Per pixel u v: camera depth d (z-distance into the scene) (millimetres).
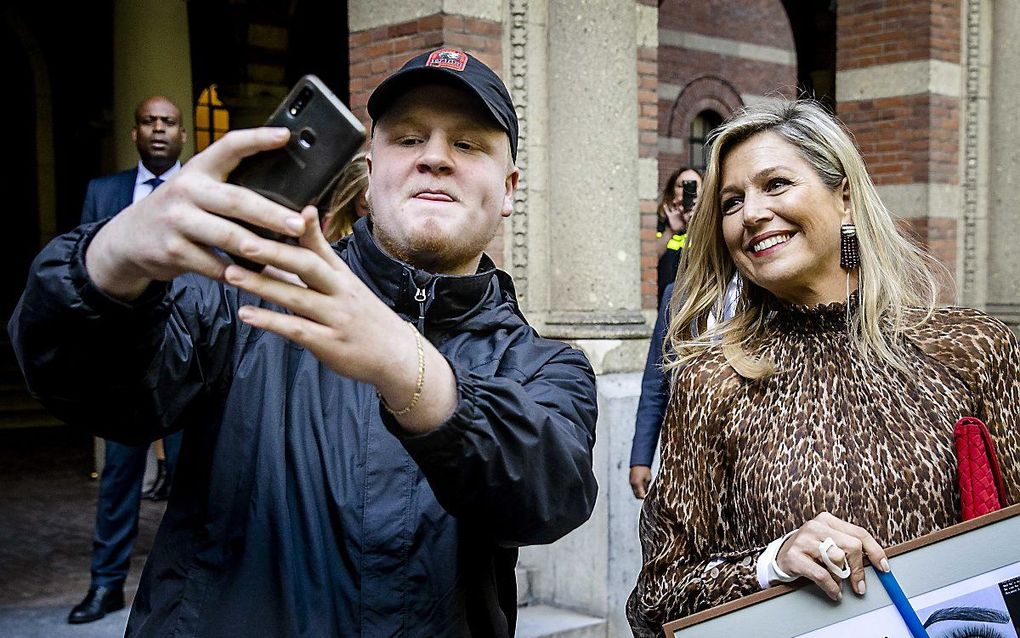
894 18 7289
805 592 1792
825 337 2035
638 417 4055
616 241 4844
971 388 2006
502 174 1635
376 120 1631
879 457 1923
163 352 1418
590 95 4781
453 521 1548
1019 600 1816
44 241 14500
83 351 1256
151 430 1469
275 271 1071
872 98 7414
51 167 14461
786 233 2020
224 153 1053
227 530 1542
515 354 1644
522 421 1298
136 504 4723
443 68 1542
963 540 1835
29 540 6238
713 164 2113
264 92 12234
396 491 1541
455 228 1604
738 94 17828
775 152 2027
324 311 1075
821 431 1952
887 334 2039
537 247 4832
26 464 9008
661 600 2002
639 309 5000
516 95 4746
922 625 1773
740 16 17812
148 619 1540
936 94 7188
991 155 7406
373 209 1655
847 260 2045
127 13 7328
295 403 1586
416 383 1172
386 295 1651
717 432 2037
